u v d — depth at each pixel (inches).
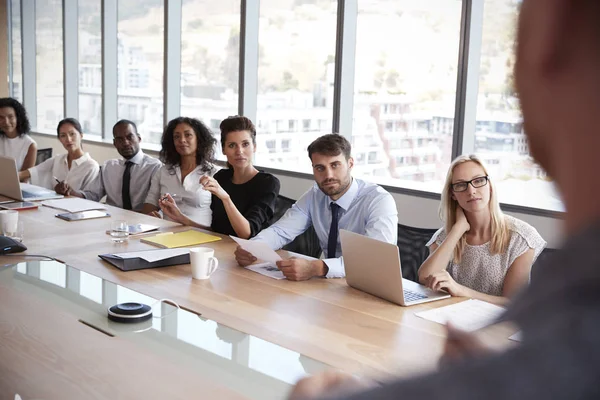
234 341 67.7
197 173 160.7
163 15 281.0
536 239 100.9
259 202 139.6
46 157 241.4
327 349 70.1
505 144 175.2
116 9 305.3
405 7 198.7
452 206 104.8
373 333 75.6
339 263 101.1
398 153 207.0
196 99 272.5
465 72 180.7
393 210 114.5
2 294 83.4
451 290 91.5
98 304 80.0
